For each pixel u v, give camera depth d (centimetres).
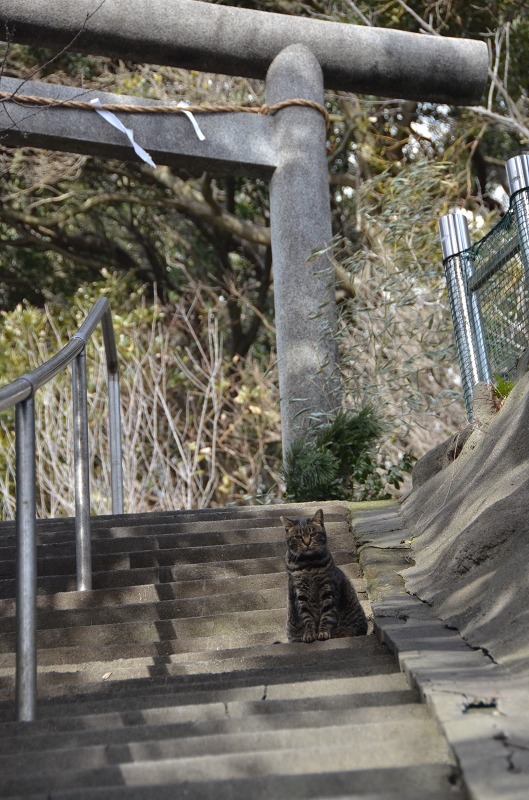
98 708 290
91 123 793
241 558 511
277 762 220
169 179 1429
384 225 880
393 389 820
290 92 839
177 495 1127
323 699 268
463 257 587
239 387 1398
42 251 1574
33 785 218
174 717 269
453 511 467
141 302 1428
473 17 1265
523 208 496
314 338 795
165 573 484
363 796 192
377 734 231
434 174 986
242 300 1484
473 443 515
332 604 406
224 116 830
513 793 174
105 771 221
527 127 1230
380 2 1250
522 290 502
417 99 909
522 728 211
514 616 300
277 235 830
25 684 282
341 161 1470
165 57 832
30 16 785
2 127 770
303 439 741
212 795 203
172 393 1345
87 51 823
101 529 544
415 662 283
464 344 575
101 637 422
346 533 550
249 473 1348
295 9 1288
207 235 1556
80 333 461
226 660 355
